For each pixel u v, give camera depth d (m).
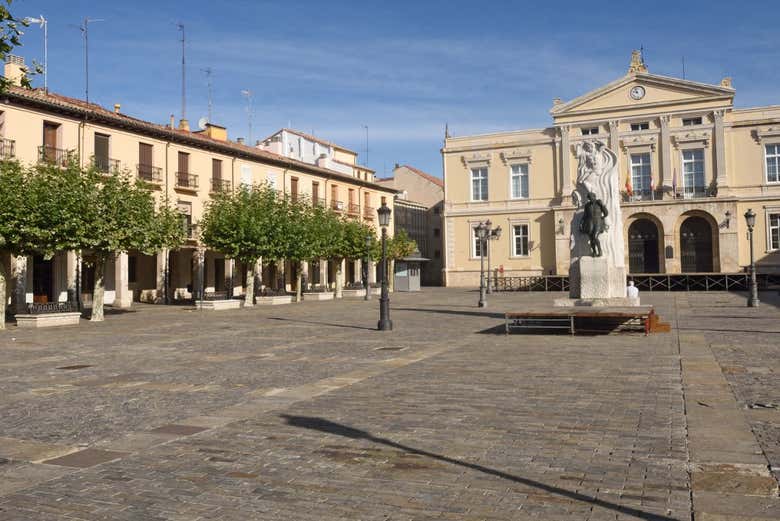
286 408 8.34
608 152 20.84
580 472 5.43
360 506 4.79
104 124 35.94
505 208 59.25
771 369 10.49
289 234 37.88
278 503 4.90
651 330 17.14
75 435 7.18
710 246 52.34
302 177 52.78
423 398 8.70
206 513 4.73
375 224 63.34
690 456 5.79
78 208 24.75
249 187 46.19
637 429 6.77
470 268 60.50
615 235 20.73
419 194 82.88
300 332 19.97
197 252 41.53
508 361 12.09
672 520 4.39
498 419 7.35
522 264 58.53
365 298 43.62
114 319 27.44
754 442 6.17
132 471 5.78
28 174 25.11
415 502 4.84
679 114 53.19
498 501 4.82
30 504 4.98
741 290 46.94
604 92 55.41
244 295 44.09
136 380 11.09
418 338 17.14
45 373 12.16
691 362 11.39
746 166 51.69
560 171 57.19
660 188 53.72
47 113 32.94
